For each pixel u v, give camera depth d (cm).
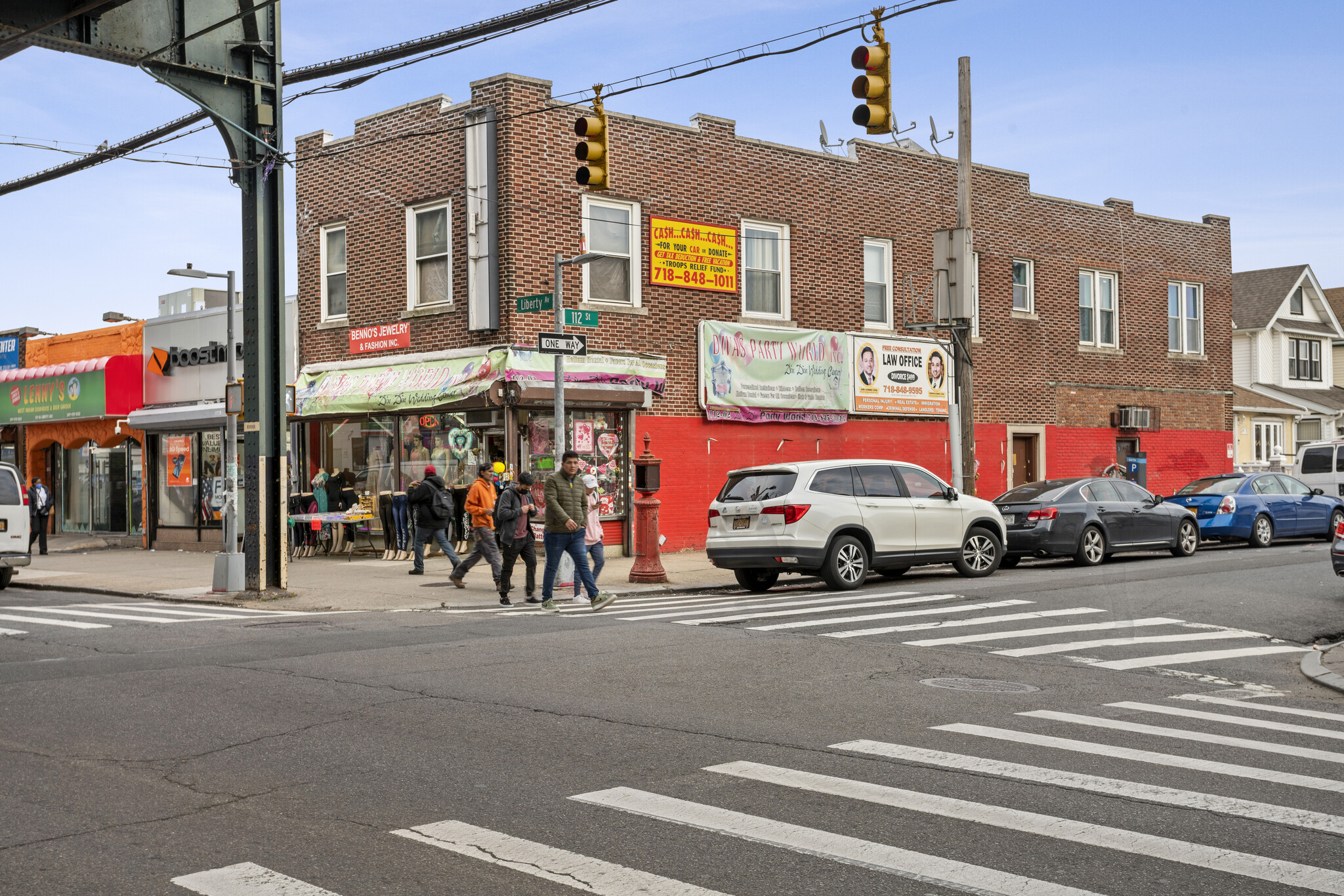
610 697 869
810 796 600
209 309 2706
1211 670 1038
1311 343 4653
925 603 1456
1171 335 3294
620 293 2267
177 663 1034
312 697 866
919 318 2708
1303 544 2423
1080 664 1052
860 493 1670
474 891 464
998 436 2852
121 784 630
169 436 2817
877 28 1237
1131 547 2009
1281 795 604
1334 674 995
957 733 751
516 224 2131
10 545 1928
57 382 2978
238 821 561
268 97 1662
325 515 2281
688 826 547
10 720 795
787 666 1012
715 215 2383
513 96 2134
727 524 1669
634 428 2266
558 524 1492
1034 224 2944
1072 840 527
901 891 464
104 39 1423
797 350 2486
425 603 1602
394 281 2331
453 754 690
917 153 2728
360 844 524
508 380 2067
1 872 489
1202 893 462
